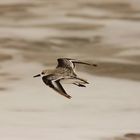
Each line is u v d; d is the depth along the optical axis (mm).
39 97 20312
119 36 32625
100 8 41125
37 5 41594
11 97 20234
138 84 22406
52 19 36969
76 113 18266
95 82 22656
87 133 16156
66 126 16844
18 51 28562
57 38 31938
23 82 22594
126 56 27828
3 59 26844
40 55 27922
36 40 31188
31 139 15594
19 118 17641
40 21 36375
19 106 19109
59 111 18516
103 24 35656
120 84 22359
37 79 23078
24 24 35531
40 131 16297
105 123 17172
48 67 25562
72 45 30453
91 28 34625
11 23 35812
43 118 17656
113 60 26891
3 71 24516
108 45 30531
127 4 42562
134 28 34594
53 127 16719
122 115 18078
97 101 19750
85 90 21312
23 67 25312
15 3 42125
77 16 38000
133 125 17047
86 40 31672
